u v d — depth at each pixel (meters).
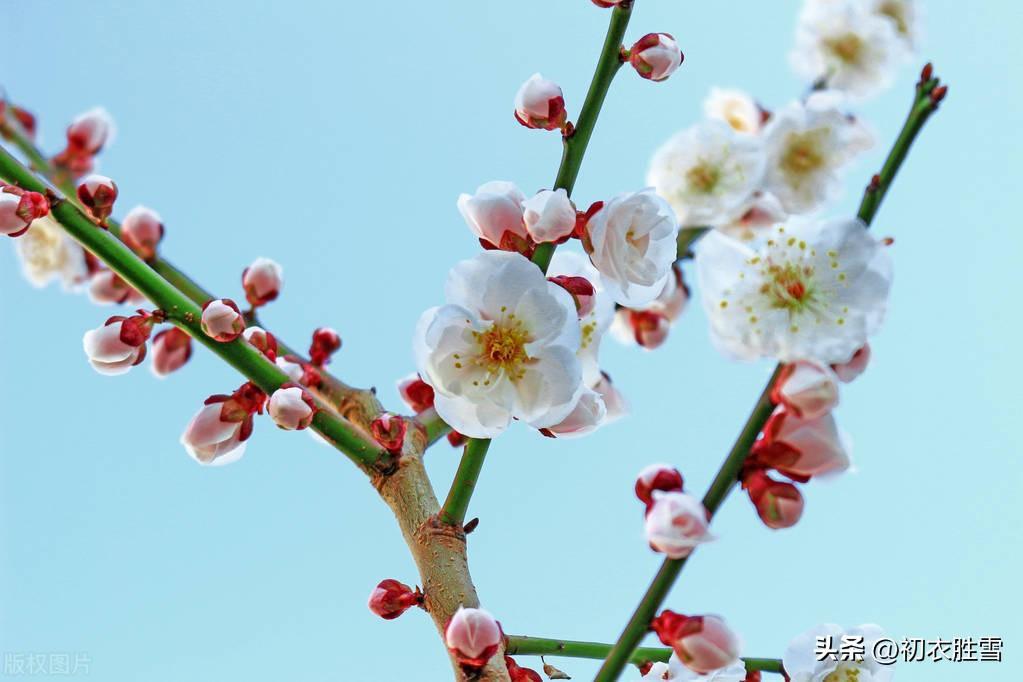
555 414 0.36
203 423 0.38
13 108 0.45
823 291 0.38
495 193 0.37
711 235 0.39
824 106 0.43
